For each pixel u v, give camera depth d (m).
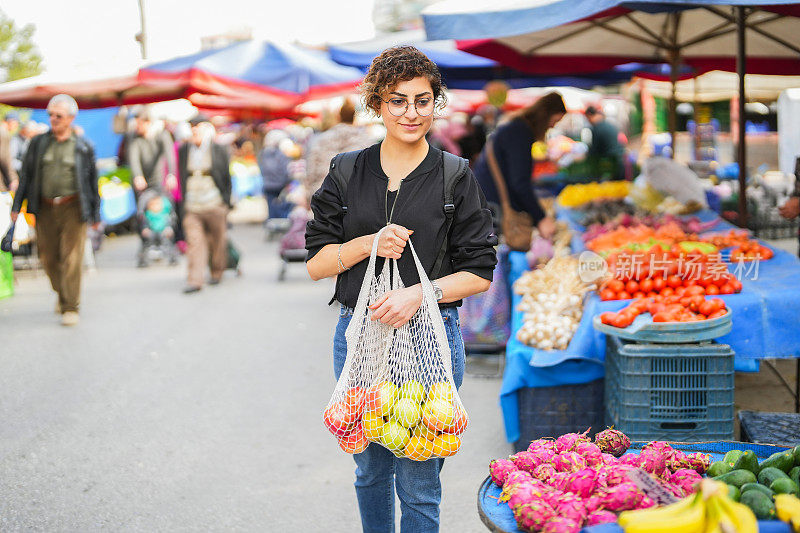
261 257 14.57
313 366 7.30
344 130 9.29
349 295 2.98
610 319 4.44
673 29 8.69
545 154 16.31
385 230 2.76
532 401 4.96
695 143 14.66
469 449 5.24
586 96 20.45
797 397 5.62
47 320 9.35
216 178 11.20
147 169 13.61
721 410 4.23
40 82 11.05
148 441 5.43
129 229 18.41
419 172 2.90
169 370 7.20
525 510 2.33
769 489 2.43
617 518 2.31
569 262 5.75
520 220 7.11
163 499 4.51
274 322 9.16
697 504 2.15
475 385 6.67
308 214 12.02
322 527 4.16
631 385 4.27
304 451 5.24
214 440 5.44
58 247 9.05
